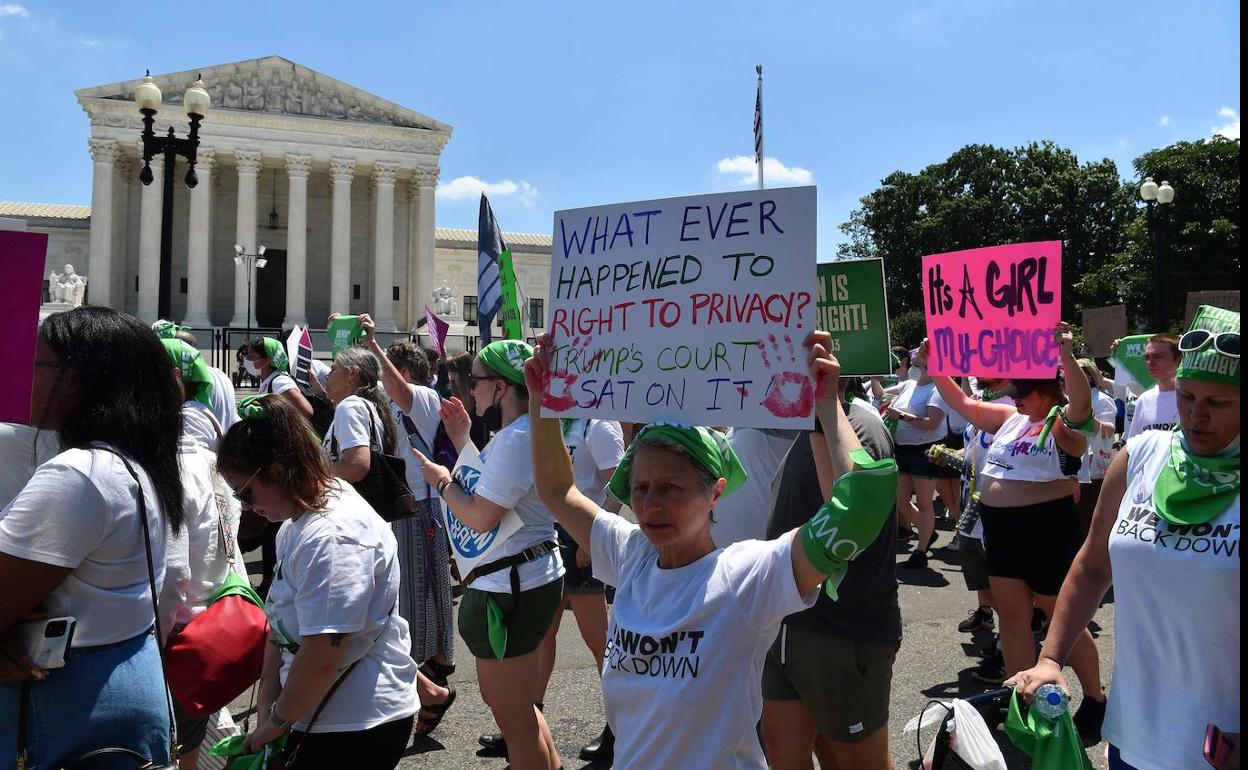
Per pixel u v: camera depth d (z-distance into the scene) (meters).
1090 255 47.16
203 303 52.09
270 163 55.72
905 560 10.23
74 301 46.69
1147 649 2.62
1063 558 5.04
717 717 2.34
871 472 2.24
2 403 2.71
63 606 2.55
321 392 9.18
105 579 2.61
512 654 3.87
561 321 2.92
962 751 2.63
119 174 53.53
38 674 2.46
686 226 2.70
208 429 5.29
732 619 2.36
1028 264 4.87
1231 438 2.53
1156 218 22.16
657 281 2.73
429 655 5.47
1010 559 5.14
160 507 2.76
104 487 2.57
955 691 5.86
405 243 59.22
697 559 2.52
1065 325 4.88
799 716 3.54
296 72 54.25
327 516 3.08
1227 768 2.32
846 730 3.40
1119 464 2.94
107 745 2.59
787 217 2.55
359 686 3.10
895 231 50.31
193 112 18.27
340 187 54.53
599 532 2.83
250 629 3.24
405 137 55.94
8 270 2.72
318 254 58.38
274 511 3.11
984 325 5.11
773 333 2.54
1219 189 38.91
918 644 6.96
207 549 3.36
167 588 3.02
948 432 11.30
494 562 3.87
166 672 3.09
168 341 5.29
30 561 2.44
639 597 2.54
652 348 2.72
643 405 2.71
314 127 54.00
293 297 53.41
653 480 2.45
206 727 3.60
